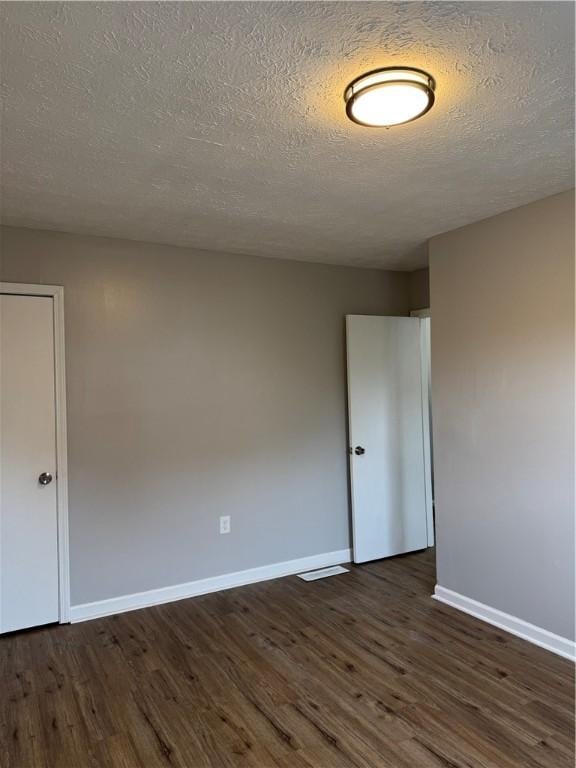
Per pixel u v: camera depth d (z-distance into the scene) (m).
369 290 4.56
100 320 3.40
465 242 3.29
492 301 3.11
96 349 3.38
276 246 3.73
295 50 1.53
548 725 2.21
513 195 2.77
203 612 3.41
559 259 2.74
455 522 3.39
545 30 1.47
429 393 5.07
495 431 3.11
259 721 2.28
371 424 4.38
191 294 3.72
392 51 1.55
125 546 3.46
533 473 2.89
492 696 2.43
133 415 3.49
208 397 3.77
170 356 3.63
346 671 2.67
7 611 3.12
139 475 3.51
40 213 2.93
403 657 2.79
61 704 2.43
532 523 2.91
